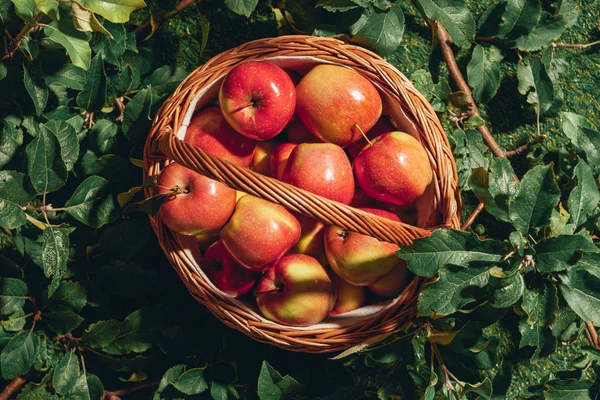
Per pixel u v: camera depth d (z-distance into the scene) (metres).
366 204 1.16
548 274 1.11
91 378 1.19
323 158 1.06
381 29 1.21
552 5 1.37
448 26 1.22
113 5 0.95
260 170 1.17
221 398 1.19
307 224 1.12
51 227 1.09
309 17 1.22
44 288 1.21
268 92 1.05
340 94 1.07
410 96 1.11
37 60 1.10
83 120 1.22
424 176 1.09
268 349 1.26
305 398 1.21
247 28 1.32
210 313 1.26
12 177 1.08
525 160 1.36
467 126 1.29
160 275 1.27
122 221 1.21
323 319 1.10
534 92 1.30
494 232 1.33
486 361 1.16
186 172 1.04
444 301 1.03
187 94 1.10
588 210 1.13
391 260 1.06
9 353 1.13
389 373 1.20
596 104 1.39
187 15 1.30
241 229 1.04
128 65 1.21
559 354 1.33
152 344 1.20
